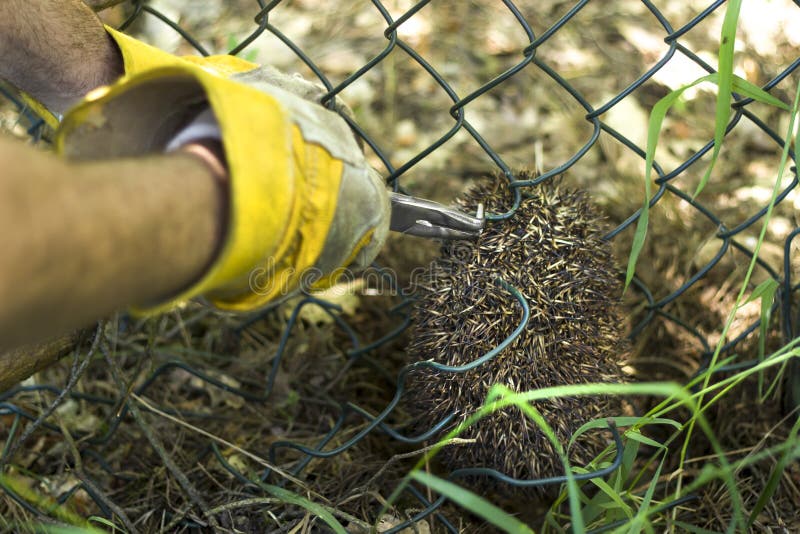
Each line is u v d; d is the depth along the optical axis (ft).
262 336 8.83
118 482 7.29
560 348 6.03
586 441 6.27
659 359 7.94
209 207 3.15
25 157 2.54
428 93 11.77
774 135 6.22
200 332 8.93
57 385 8.07
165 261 2.93
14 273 2.44
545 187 6.36
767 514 6.57
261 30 6.78
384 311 8.93
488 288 5.98
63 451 7.45
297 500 5.79
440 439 6.37
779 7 11.69
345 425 7.76
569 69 11.86
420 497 6.40
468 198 6.42
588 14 12.60
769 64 10.91
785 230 9.19
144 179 2.91
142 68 5.44
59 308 2.69
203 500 6.25
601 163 10.61
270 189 3.37
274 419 7.89
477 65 12.10
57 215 2.52
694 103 11.10
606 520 5.90
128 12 9.80
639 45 12.01
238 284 3.87
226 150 3.19
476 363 5.65
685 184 10.08
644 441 5.42
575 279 6.07
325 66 12.19
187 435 7.63
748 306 8.27
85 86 5.86
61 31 5.47
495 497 7.06
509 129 11.21
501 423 6.02
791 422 7.14
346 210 4.17
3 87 8.26
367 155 10.98
